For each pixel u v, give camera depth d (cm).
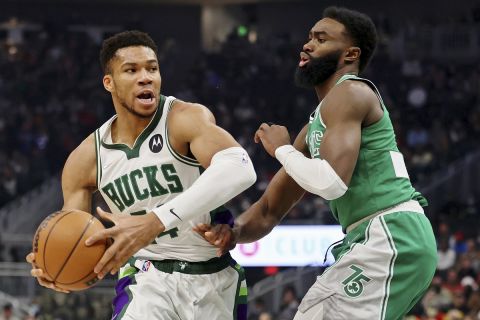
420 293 570
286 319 1598
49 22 3441
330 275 564
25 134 2836
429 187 2319
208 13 3616
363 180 563
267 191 634
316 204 2136
